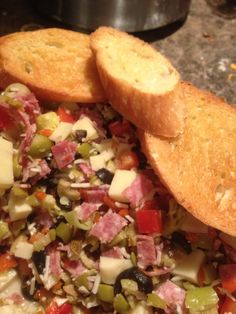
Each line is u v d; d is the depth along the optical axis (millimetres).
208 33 350
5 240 223
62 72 242
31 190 221
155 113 214
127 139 231
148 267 214
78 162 224
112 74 220
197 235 217
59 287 219
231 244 216
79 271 216
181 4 340
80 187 220
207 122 238
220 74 324
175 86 221
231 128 237
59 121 229
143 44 245
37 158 219
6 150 214
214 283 215
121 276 211
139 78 227
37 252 218
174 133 219
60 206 220
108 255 214
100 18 329
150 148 215
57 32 260
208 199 217
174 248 217
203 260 217
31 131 217
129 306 211
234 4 375
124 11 326
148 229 213
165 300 210
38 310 219
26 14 343
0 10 343
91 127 230
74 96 232
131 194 216
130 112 219
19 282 225
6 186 213
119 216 215
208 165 224
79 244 217
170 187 209
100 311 219
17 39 253
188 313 209
